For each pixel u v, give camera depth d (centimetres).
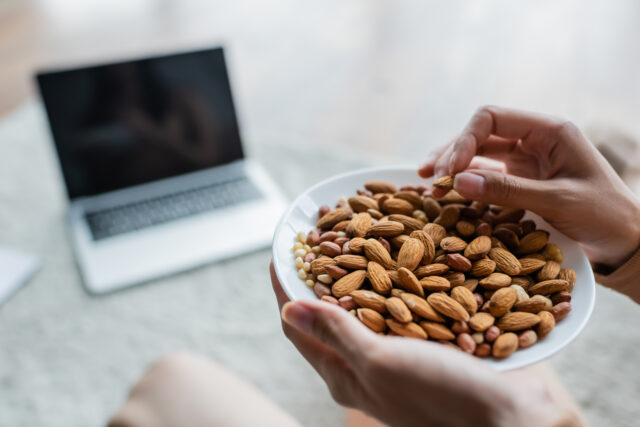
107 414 84
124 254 98
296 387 88
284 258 63
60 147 101
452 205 68
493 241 66
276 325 93
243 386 71
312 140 142
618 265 72
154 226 102
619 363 88
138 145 105
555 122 70
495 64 166
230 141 112
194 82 106
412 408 50
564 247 67
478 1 202
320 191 71
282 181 114
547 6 191
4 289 94
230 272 99
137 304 94
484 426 46
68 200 104
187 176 110
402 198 70
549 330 57
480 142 71
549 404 49
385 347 50
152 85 104
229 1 217
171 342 91
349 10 205
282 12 207
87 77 100
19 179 115
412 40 183
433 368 48
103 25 204
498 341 55
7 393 85
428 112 150
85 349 90
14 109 158
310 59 175
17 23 206
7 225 105
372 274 62
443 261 64
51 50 187
